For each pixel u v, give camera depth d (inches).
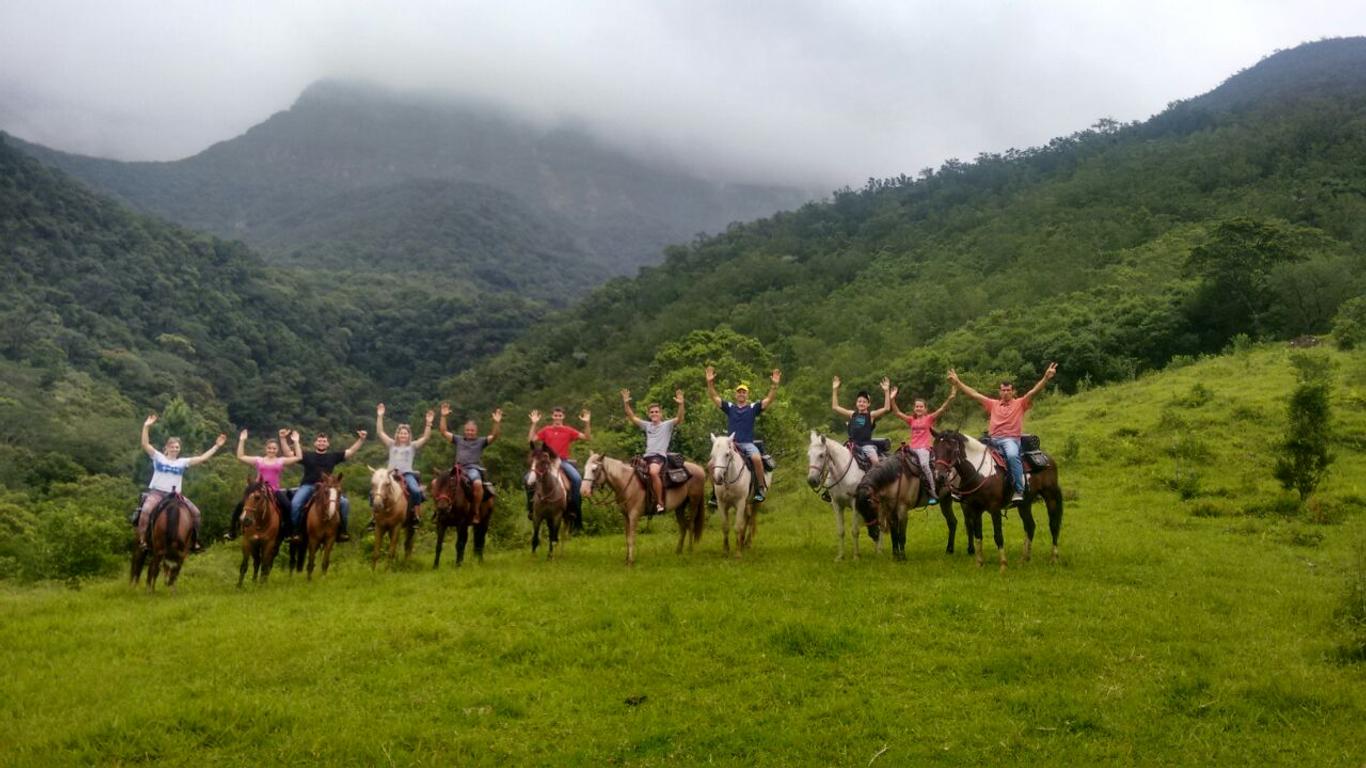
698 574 492.4
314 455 557.9
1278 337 1780.3
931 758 269.7
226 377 4835.1
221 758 272.8
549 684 328.8
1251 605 433.4
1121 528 685.9
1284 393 1148.5
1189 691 315.9
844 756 270.7
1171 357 1806.1
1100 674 332.5
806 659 350.0
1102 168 4495.6
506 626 396.2
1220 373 1398.9
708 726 293.1
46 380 3678.6
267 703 306.3
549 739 285.3
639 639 370.9
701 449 1182.9
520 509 961.5
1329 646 359.3
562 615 409.1
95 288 4877.0
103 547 770.8
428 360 6707.7
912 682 327.9
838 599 425.7
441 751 273.9
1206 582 485.1
